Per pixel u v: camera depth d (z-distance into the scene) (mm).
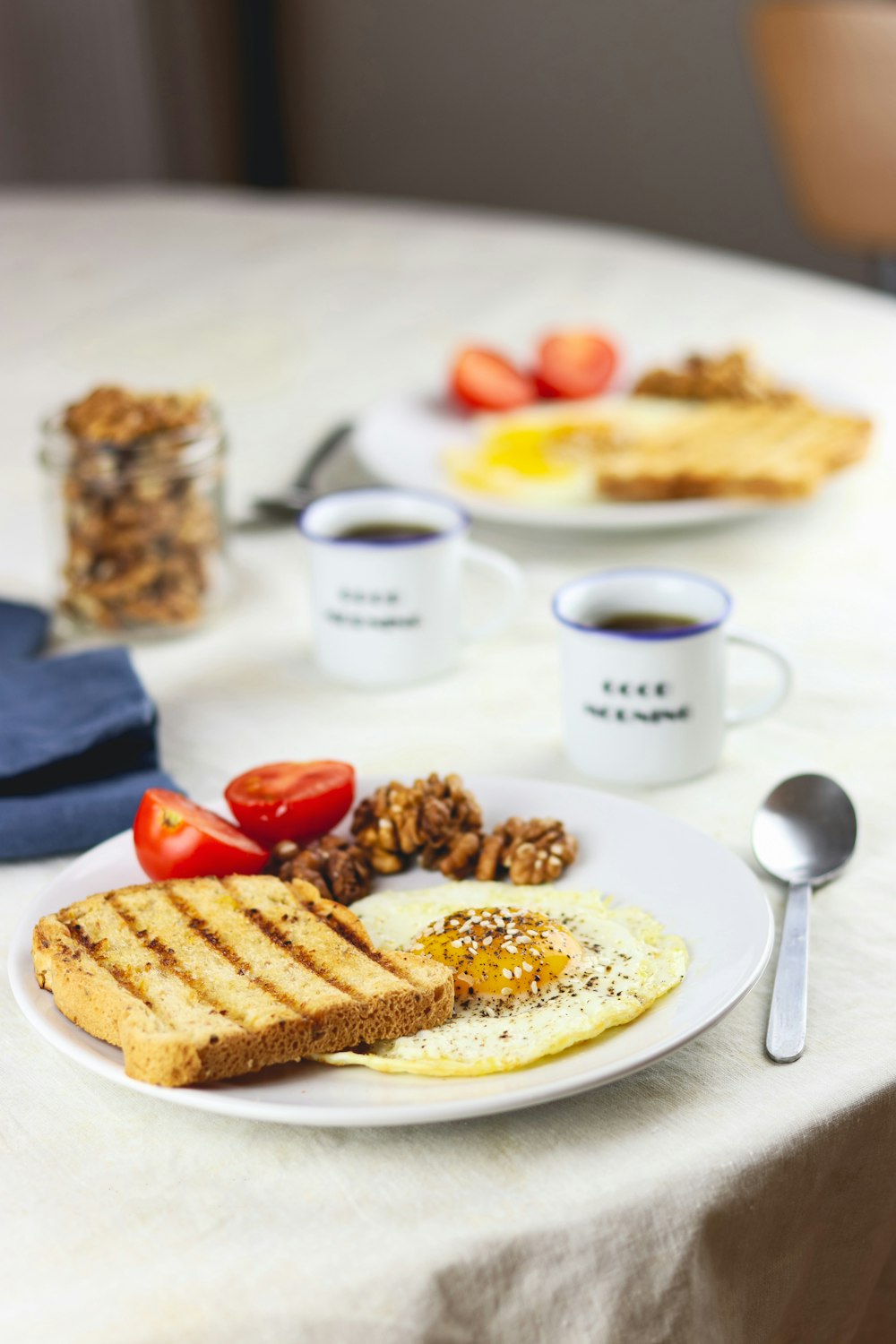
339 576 1142
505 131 3785
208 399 1224
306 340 1642
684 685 1046
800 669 1154
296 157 4141
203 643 1209
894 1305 964
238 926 928
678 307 1704
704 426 1394
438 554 1145
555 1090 853
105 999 877
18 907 992
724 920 933
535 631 1214
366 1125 851
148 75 3760
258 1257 836
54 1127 887
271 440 1446
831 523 1318
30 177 3668
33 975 912
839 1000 926
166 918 932
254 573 1285
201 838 960
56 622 1228
